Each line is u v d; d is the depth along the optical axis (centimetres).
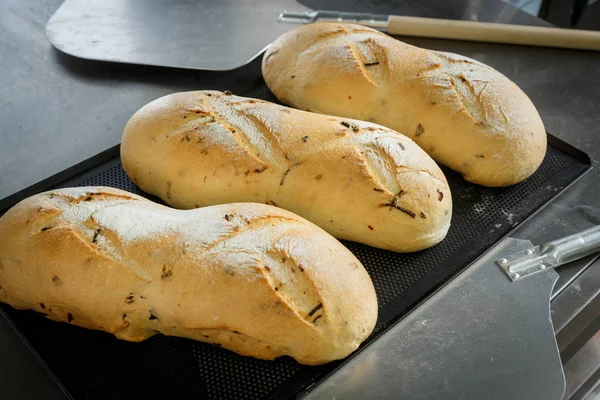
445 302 66
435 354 63
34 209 65
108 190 67
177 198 72
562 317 66
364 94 77
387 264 69
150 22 91
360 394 61
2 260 63
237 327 60
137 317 62
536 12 122
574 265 69
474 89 75
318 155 69
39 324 65
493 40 91
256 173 70
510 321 65
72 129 81
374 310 63
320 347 61
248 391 62
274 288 60
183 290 61
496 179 74
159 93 85
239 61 86
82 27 90
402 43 81
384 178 69
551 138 79
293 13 93
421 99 75
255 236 62
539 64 89
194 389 62
